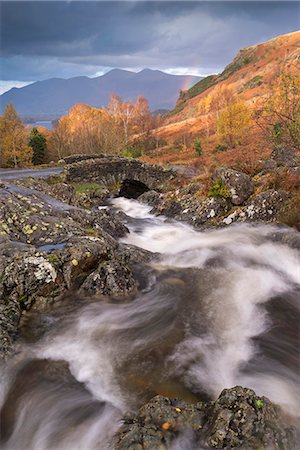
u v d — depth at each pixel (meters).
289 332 7.05
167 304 7.77
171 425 4.43
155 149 73.88
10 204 9.46
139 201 21.64
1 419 5.12
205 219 14.66
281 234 11.72
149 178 28.11
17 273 7.25
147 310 7.48
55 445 4.71
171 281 8.85
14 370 5.79
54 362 5.98
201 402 4.88
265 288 8.84
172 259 10.18
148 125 93.62
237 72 142.62
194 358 6.12
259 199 13.83
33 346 6.31
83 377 5.68
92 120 61.00
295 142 15.00
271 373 5.86
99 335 6.68
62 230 9.14
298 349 6.53
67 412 5.09
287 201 13.50
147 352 6.24
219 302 8.00
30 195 10.91
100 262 8.30
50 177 23.95
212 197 15.19
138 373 5.76
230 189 14.88
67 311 7.24
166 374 5.74
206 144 65.25
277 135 15.59
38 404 5.27
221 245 11.79
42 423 5.02
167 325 7.03
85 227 10.43
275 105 15.20
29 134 65.06
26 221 9.16
